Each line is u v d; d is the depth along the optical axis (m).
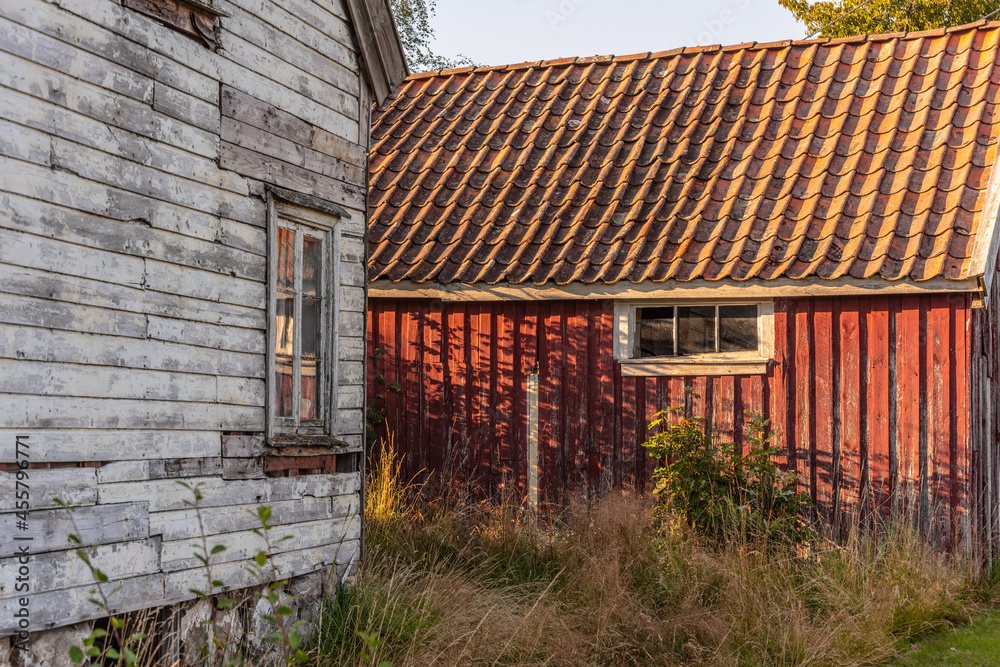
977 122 9.60
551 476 9.80
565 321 9.87
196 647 5.38
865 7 21.27
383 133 12.41
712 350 9.47
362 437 7.16
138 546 5.01
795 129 10.47
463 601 6.60
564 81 12.47
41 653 4.48
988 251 8.24
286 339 6.43
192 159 5.49
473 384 10.15
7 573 4.27
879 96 10.49
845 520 8.80
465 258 10.09
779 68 11.41
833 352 8.96
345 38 7.08
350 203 7.07
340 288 6.90
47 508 4.49
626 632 6.66
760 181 9.95
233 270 5.78
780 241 9.22
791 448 9.05
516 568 8.26
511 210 10.67
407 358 10.40
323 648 6.07
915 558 7.86
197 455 5.45
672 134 11.00
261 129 6.10
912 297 8.69
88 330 4.75
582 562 8.02
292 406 6.45
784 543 8.26
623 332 9.63
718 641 6.54
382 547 8.18
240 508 5.79
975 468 8.47
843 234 9.07
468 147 11.73
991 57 10.33
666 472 8.81
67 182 4.65
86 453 4.71
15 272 4.37
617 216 10.13
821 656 6.35
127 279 5.00
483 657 5.86
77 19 4.74
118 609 4.85
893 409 8.72
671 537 8.27
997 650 6.85
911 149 9.65
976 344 8.55
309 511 6.48
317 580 6.55
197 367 5.47
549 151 11.21
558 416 9.82
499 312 10.11
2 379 4.29
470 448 10.10
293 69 6.46
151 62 5.21
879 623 6.89
